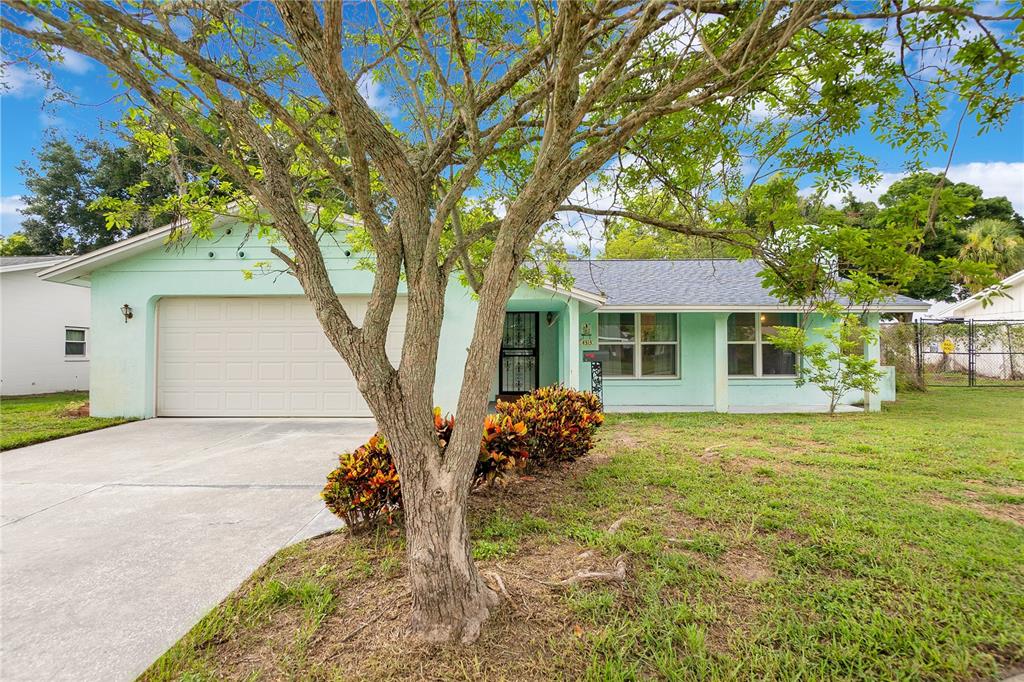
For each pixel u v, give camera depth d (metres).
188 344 8.77
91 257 8.28
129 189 4.07
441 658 2.10
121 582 2.85
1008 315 17.61
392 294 2.26
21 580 2.88
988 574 2.85
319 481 4.89
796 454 5.68
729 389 10.23
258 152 2.30
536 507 3.90
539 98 2.40
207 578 2.89
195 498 4.35
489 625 2.28
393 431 2.21
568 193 2.18
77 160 18.59
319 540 3.38
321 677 2.02
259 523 3.74
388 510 3.51
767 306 9.16
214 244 8.58
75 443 6.72
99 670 2.11
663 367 10.31
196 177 3.80
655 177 3.53
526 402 5.39
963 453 5.69
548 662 2.11
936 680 2.06
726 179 3.42
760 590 2.72
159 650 2.25
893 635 2.32
